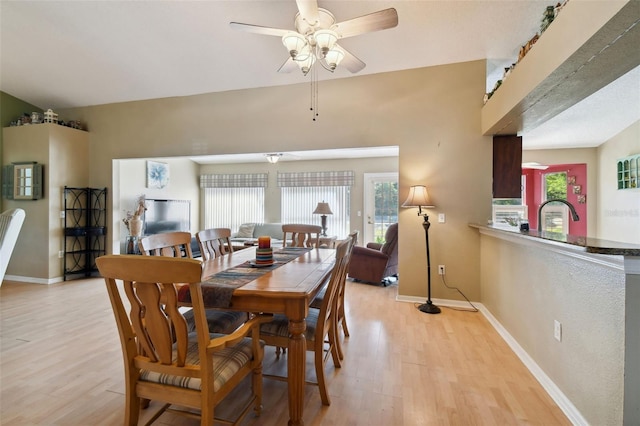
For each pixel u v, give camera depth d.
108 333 2.71
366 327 2.88
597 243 1.43
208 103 4.34
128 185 5.33
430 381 2.00
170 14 2.97
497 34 3.00
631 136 4.22
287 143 4.04
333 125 3.87
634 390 1.25
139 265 1.17
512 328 2.48
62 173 4.53
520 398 1.82
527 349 2.20
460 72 3.46
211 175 7.36
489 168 3.40
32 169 4.35
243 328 1.38
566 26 1.69
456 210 3.49
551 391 1.84
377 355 2.34
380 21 2.06
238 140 4.22
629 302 1.25
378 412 1.70
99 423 1.60
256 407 1.65
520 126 3.01
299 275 1.85
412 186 3.61
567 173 5.34
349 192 6.58
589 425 1.50
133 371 1.36
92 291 4.00
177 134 4.46
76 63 3.82
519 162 3.32
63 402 1.76
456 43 3.15
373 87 3.73
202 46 3.42
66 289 4.09
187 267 1.13
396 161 6.29
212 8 2.87
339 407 1.74
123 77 4.08
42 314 3.17
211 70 3.84
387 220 6.35
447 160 3.51
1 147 4.59
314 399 1.81
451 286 3.52
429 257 3.43
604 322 1.39
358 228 6.50
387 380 2.01
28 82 4.27
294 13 2.83
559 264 1.77
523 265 2.26
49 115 4.44
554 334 1.83
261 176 7.06
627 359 1.26
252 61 3.64
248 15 2.90
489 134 3.33
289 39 2.16
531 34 2.98
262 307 1.55
